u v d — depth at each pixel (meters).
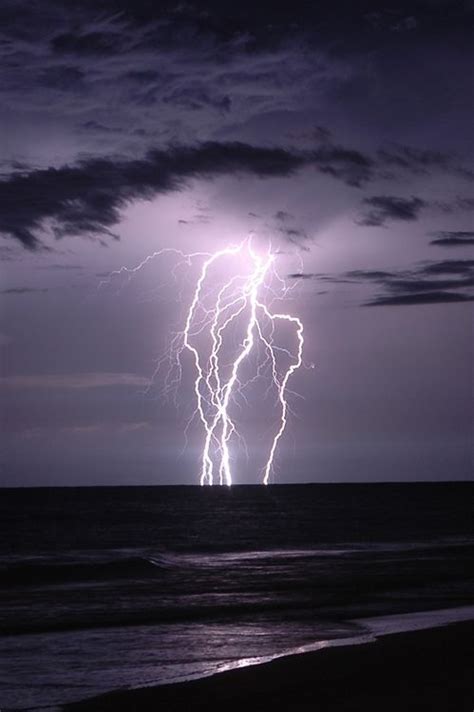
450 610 27.33
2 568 41.62
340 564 44.88
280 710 15.02
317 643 21.30
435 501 150.38
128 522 88.81
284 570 41.59
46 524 84.56
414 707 14.98
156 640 22.02
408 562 45.62
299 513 108.12
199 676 17.75
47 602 29.78
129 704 15.63
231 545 61.22
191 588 34.16
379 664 18.56
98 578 38.78
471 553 51.72
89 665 19.05
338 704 15.31
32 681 17.52
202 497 177.12
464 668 18.20
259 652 20.41
